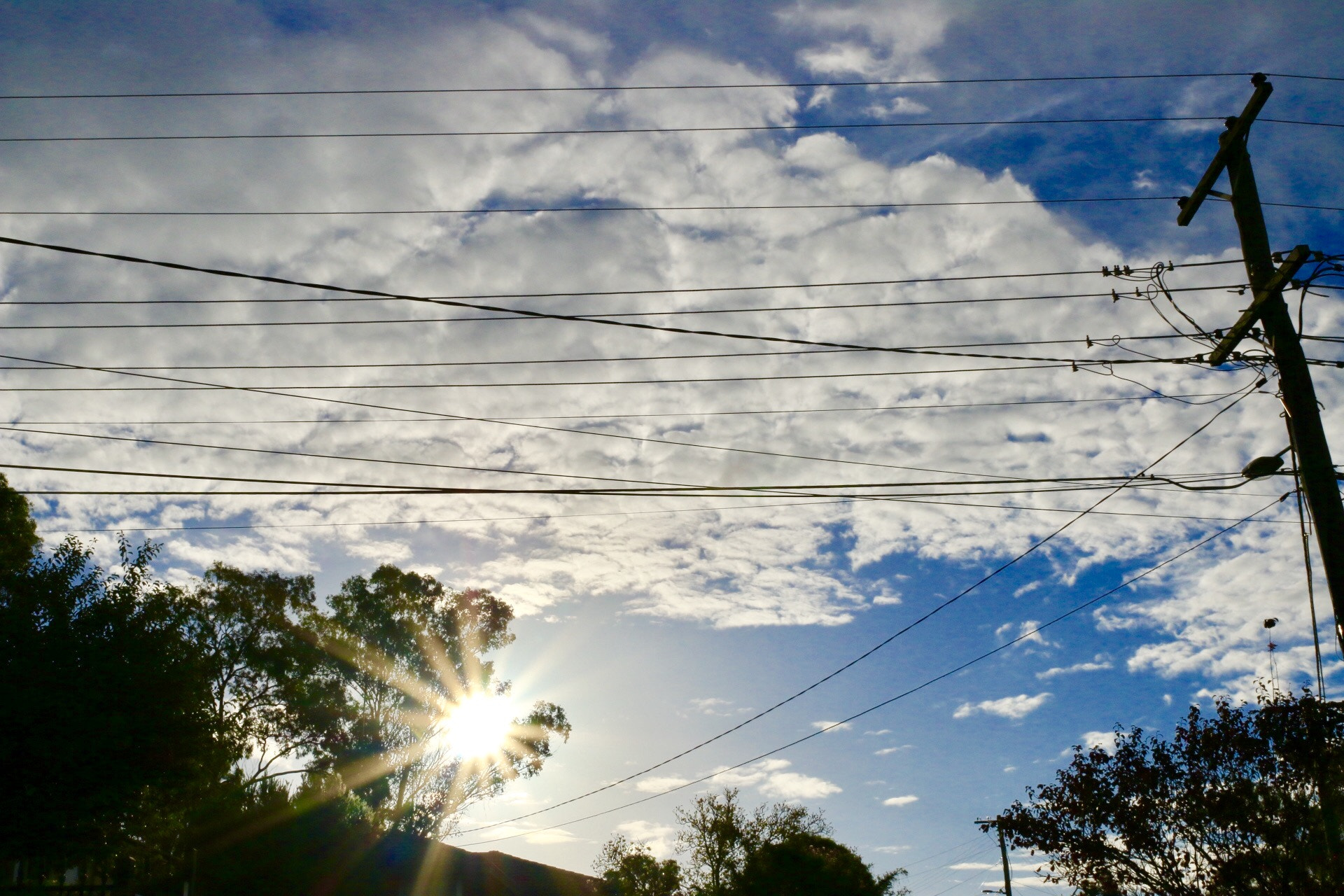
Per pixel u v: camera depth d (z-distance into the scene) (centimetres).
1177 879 1484
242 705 3847
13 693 1741
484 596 4547
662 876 4556
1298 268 1152
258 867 2952
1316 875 1412
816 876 4197
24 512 3011
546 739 4362
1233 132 1230
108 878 2544
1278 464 1266
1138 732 1582
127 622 1966
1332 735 1375
